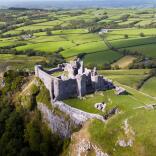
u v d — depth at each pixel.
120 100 110.44
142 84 164.25
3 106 138.00
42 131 116.69
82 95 115.44
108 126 94.00
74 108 107.00
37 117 122.00
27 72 152.25
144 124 88.75
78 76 114.94
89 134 96.69
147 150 82.19
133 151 84.75
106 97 112.69
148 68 198.88
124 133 89.38
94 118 100.00
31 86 132.88
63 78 126.06
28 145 116.75
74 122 106.38
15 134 121.81
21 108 130.00
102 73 186.12
